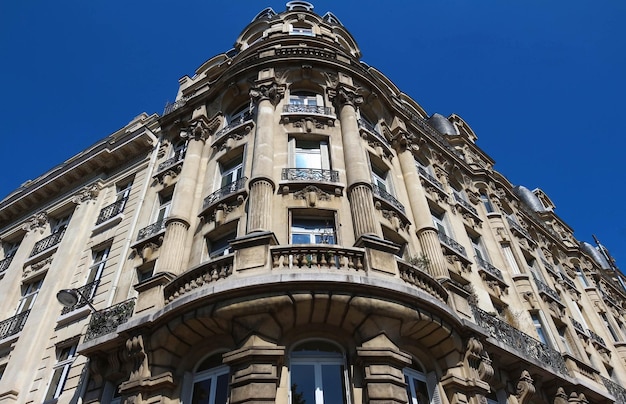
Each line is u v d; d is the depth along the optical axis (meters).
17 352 15.55
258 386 9.11
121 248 16.97
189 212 15.45
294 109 17.14
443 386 11.59
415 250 15.38
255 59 19.22
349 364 10.32
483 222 22.73
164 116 21.86
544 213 37.38
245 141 16.45
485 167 29.03
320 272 10.45
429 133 23.70
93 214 20.56
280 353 9.62
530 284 20.34
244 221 13.30
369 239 11.72
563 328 21.06
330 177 14.59
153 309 11.88
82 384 13.01
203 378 10.98
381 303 10.32
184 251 14.27
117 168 22.53
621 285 39.41
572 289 26.70
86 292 16.09
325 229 13.49
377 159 17.56
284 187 13.82
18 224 23.83
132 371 11.19
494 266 20.16
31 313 16.91
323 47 21.34
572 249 32.25
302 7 26.86
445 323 11.45
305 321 10.47
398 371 9.91
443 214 19.88
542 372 15.34
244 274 10.66
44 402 13.57
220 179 16.44
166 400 10.46
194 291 10.78
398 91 28.27
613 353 24.50
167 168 18.80
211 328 10.62
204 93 20.61
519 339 15.57
